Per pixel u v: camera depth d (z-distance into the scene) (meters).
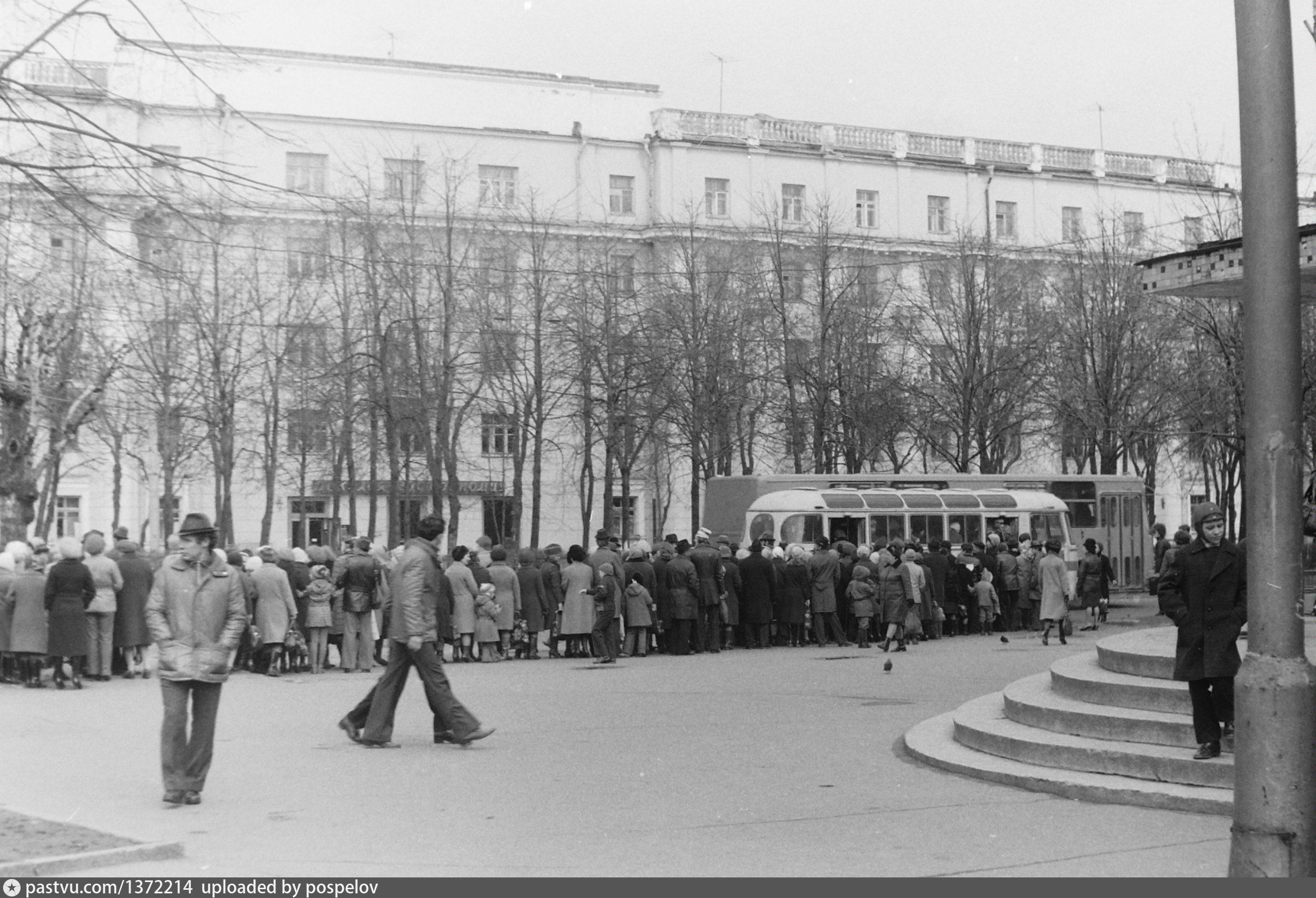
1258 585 7.64
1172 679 13.38
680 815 10.58
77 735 15.26
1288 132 7.69
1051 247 52.00
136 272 22.48
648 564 26.61
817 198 52.50
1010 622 32.84
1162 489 62.00
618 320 45.47
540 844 9.52
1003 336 46.94
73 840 9.20
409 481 46.53
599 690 20.05
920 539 37.91
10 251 12.64
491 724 16.12
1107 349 44.19
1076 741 12.42
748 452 47.81
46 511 42.28
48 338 24.98
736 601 27.91
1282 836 7.43
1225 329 36.06
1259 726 7.52
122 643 22.38
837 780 12.21
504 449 54.09
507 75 56.16
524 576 26.06
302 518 45.19
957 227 54.28
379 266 41.84
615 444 44.78
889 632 26.41
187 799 10.95
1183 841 9.63
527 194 51.88
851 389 45.78
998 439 47.41
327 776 12.45
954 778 12.38
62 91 10.95
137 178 11.29
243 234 36.47
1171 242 48.41
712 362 45.06
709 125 57.16
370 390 42.19
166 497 38.69
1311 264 15.13
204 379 39.84
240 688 20.81
